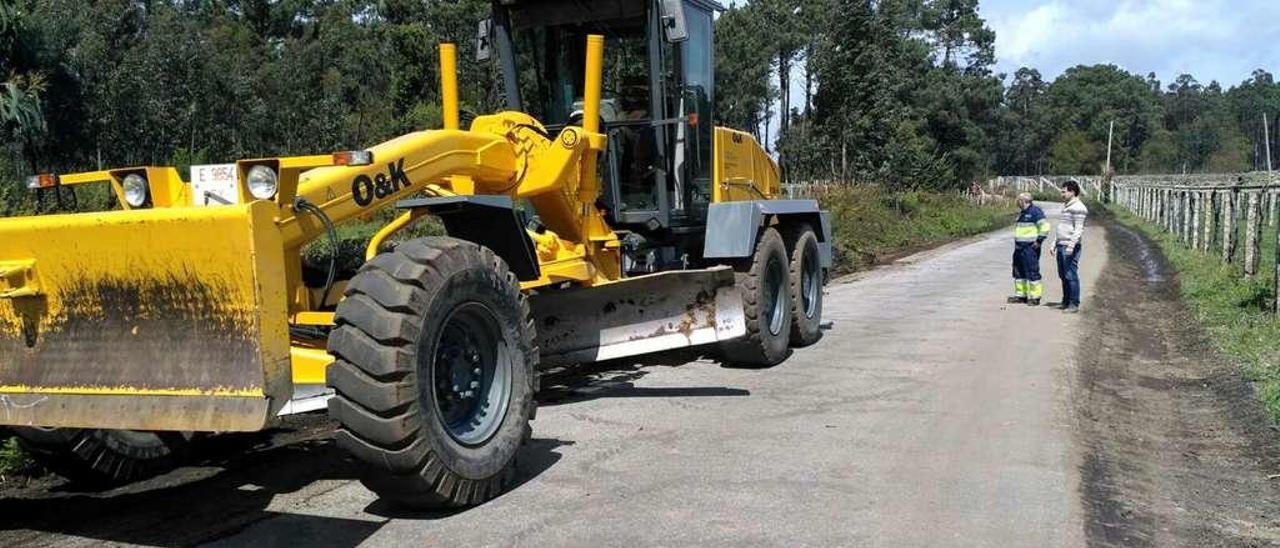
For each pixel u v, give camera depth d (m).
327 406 4.81
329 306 5.92
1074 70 124.00
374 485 4.80
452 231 6.33
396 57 32.44
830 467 5.82
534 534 4.77
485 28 8.55
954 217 36.56
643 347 7.75
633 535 4.75
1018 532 4.77
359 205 5.50
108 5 21.81
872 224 28.08
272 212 4.34
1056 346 9.98
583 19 8.23
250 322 4.27
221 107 23.88
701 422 6.93
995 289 15.38
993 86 76.50
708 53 9.23
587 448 6.28
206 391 4.35
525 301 5.57
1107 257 22.31
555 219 7.30
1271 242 20.67
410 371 4.62
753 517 4.98
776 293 9.29
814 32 41.25
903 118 46.59
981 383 8.15
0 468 5.73
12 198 8.50
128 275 4.41
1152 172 103.44
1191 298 13.95
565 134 6.95
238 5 42.47
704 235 9.07
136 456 5.56
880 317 12.33
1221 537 4.84
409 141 5.91
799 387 8.10
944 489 5.41
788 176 37.91
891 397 7.67
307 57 30.16
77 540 4.77
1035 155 112.12
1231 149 100.56
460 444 5.01
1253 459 6.19
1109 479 5.67
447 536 4.76
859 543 4.63
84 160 19.91
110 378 4.53
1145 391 8.28
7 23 9.67
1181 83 139.50
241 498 5.39
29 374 4.71
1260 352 9.28
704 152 9.20
